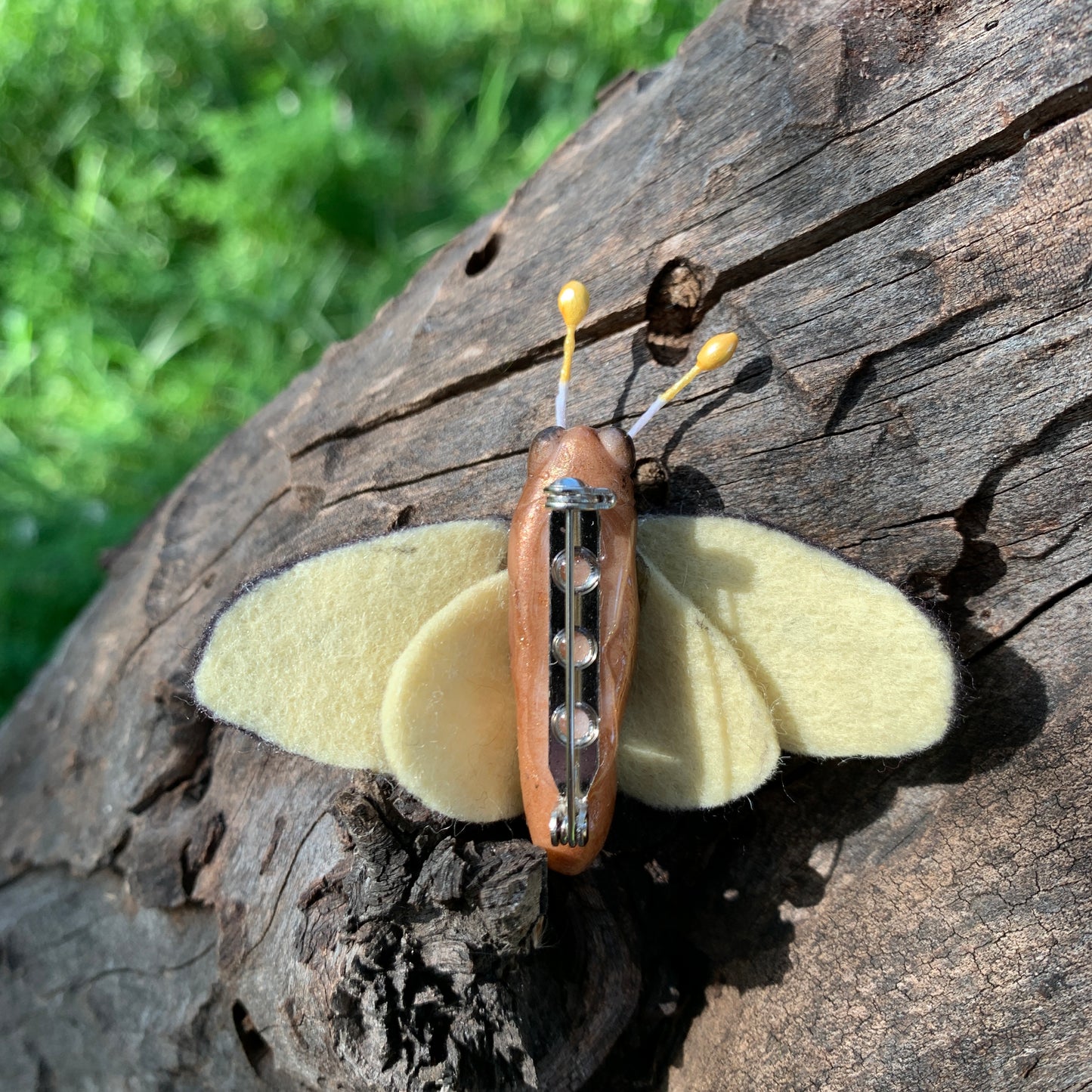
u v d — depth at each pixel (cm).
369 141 39
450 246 19
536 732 11
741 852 14
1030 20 12
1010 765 12
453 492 16
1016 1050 12
